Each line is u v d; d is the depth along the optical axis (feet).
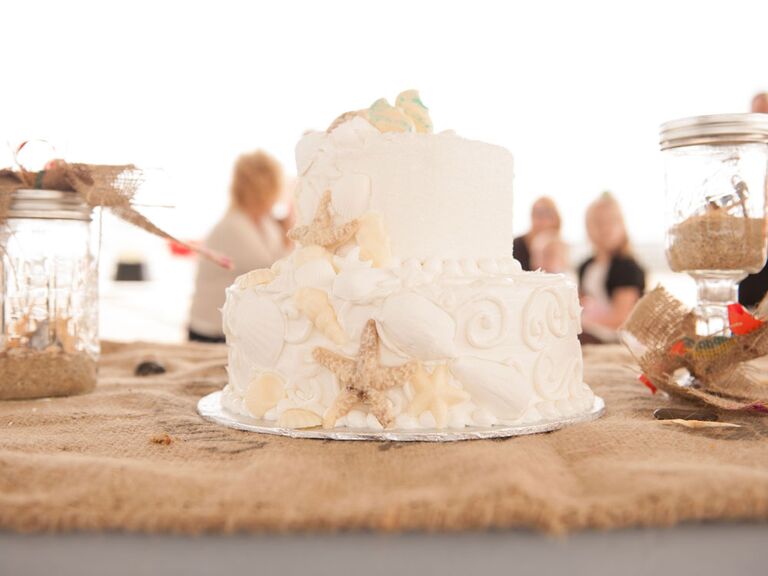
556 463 3.73
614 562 2.99
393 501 3.03
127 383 6.63
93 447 4.22
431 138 4.80
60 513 3.02
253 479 3.39
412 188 4.79
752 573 3.01
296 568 3.00
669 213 5.90
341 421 4.48
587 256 14.06
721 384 5.45
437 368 4.46
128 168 6.05
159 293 27.86
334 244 4.76
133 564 3.03
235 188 11.85
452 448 3.98
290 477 3.43
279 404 4.68
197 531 2.98
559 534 2.86
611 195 13.53
